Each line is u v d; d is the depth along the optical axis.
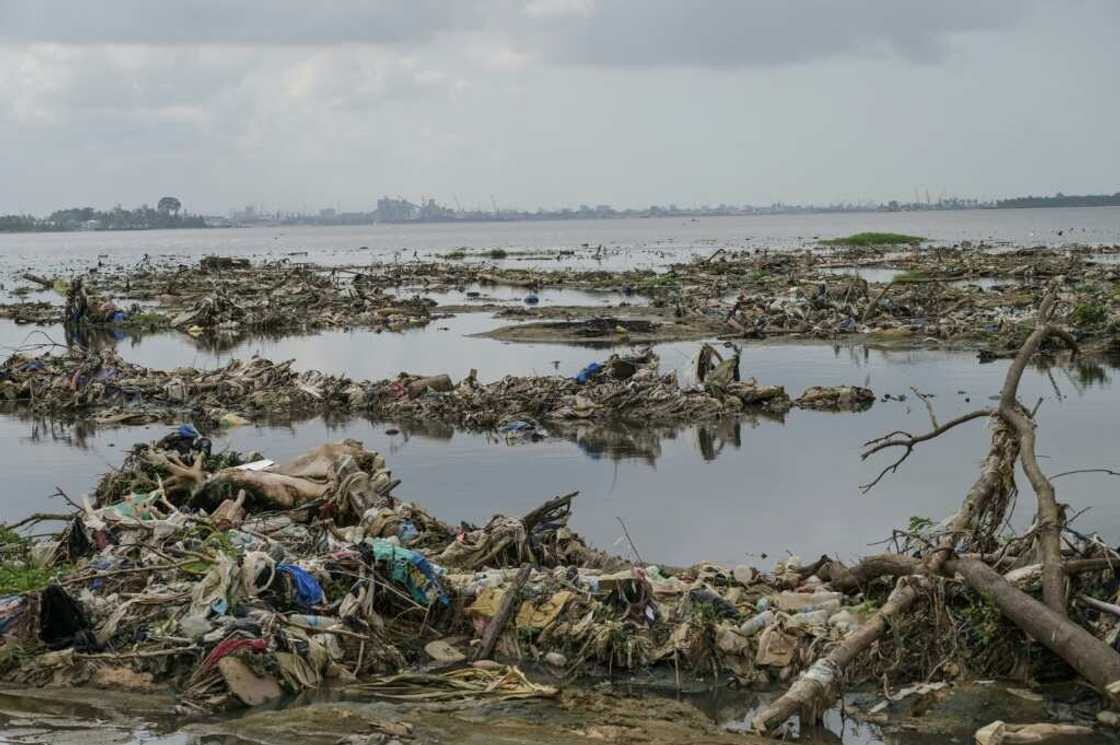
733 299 52.91
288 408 27.25
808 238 156.00
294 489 15.37
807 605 11.76
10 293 69.12
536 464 20.50
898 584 10.98
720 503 17.33
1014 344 34.69
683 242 151.50
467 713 9.89
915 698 10.09
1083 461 19.28
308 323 48.50
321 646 10.70
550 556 13.45
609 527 16.06
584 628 11.11
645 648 10.98
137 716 9.80
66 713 9.88
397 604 11.87
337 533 13.73
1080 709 9.83
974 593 11.05
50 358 33.50
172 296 61.84
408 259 110.06
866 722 9.77
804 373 30.78
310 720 9.64
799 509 16.86
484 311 51.94
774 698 10.34
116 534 13.49
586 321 43.72
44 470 20.52
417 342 40.66
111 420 25.69
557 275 73.19
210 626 10.80
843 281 58.12
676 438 22.80
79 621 11.02
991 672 10.57
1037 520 11.63
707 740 9.27
